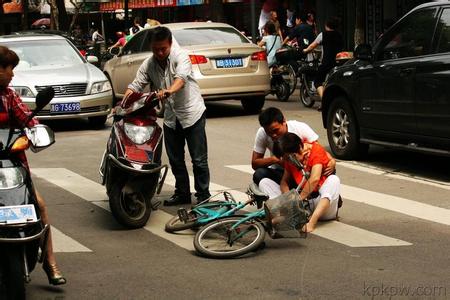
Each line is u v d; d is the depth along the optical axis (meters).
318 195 7.66
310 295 5.79
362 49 10.75
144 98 7.70
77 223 8.16
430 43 9.84
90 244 7.36
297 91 21.20
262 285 6.05
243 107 16.91
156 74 8.32
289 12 26.42
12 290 5.24
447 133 9.45
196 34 15.98
